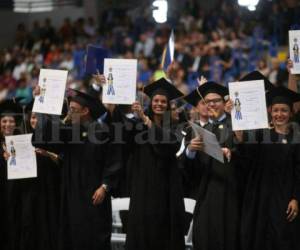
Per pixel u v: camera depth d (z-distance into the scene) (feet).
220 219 56.29
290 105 56.85
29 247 62.08
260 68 125.80
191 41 146.30
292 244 55.57
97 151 60.64
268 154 56.49
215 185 56.95
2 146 64.23
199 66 129.49
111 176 59.77
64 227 60.44
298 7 135.13
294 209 55.26
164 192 58.54
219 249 56.03
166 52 70.79
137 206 58.44
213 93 59.11
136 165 59.11
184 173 58.59
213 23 156.15
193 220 57.93
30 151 61.41
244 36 142.51
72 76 151.94
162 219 58.23
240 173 57.36
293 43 59.82
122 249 64.95
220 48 135.44
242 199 57.36
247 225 56.03
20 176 61.16
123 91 59.21
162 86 59.67
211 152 54.80
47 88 60.03
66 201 60.64
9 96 154.20
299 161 55.77
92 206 60.03
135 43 163.63
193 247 57.41
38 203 62.23
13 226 62.95
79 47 163.73
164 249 58.29
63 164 61.36
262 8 146.30
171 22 162.91
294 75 62.80
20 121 65.41
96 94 77.30
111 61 59.41
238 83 55.31
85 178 60.39
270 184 56.18
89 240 59.72
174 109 67.67
